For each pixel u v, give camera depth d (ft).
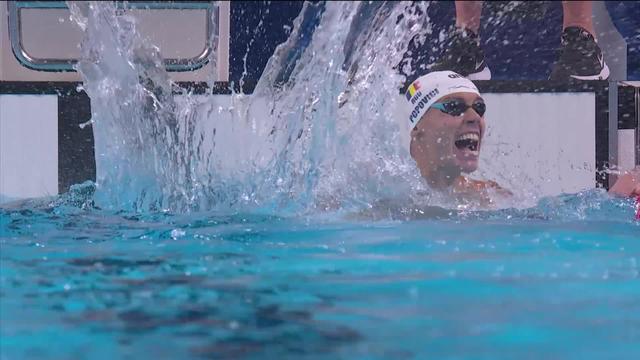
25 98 45.80
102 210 36.63
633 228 31.45
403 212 34.65
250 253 25.72
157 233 29.73
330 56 41.83
